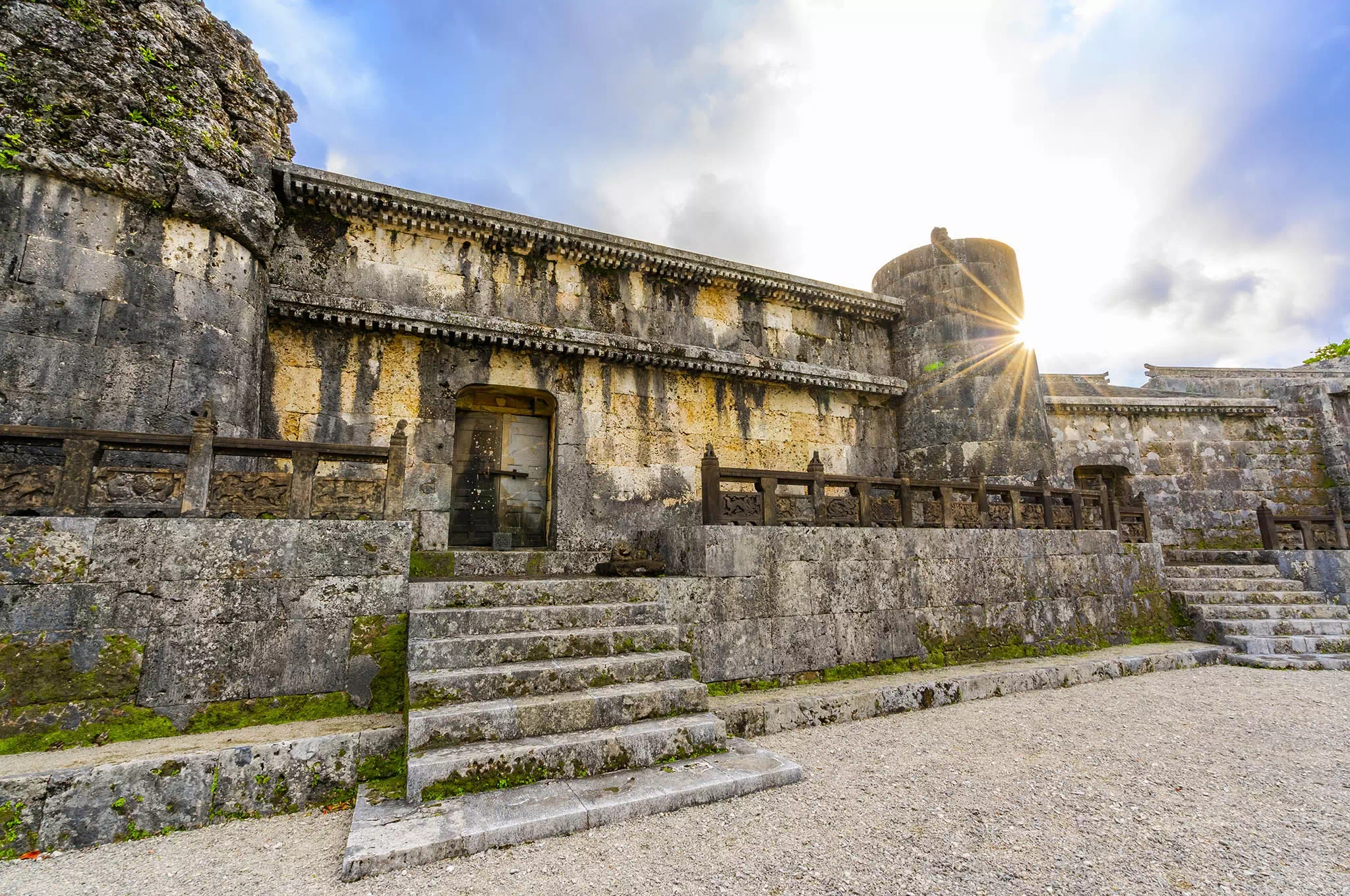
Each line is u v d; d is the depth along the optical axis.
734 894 3.11
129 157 6.62
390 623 5.46
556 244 10.22
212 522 5.04
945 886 3.15
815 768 4.96
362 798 4.09
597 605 6.21
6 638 4.41
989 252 13.02
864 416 12.95
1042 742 5.62
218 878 3.42
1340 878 3.23
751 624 6.99
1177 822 3.93
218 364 7.16
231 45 8.22
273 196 8.36
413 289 9.34
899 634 7.95
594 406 10.24
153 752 4.22
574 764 4.45
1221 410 15.62
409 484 8.83
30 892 3.30
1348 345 25.17
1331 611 10.42
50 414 6.00
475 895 3.13
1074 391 16.78
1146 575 10.60
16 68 6.16
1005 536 9.16
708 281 11.53
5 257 5.95
